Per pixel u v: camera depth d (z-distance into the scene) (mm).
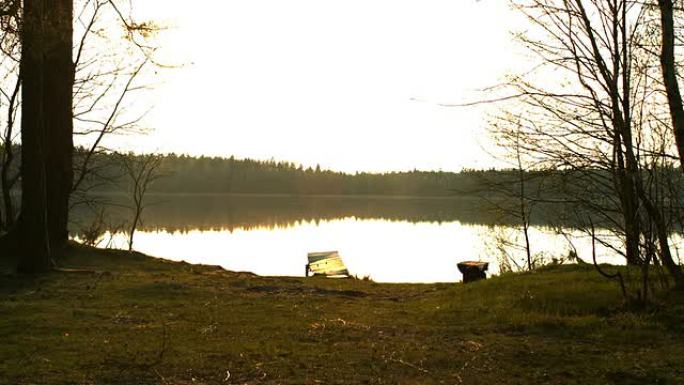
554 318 8555
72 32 15898
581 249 19078
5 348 7012
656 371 6184
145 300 10586
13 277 12859
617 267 11922
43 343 7277
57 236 15906
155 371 6266
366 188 133250
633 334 7605
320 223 55469
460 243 37469
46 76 15742
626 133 8922
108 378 6031
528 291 10570
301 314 9633
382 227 51094
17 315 8953
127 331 8070
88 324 8461
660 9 8789
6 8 12227
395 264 28188
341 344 7508
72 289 11570
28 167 13625
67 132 16219
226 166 125688
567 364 6531
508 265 21156
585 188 10086
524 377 6129
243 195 127875
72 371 6215
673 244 9727
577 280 11211
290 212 74062
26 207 13625
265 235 43031
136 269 15305
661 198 9008
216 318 9094
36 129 13633
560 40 9508
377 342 7625
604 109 9367
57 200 15938
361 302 11250
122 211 62062
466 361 6703
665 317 8156
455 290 12344
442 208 87750
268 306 10344
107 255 16625
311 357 6844
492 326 8477
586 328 8023
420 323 8891
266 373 6230
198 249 33344
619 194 9156
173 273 14883
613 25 9016
